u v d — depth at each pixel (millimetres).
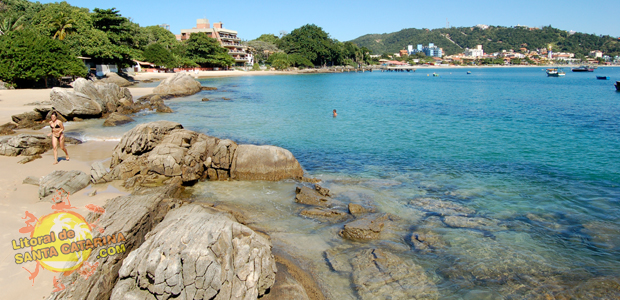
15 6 81188
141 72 91875
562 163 17859
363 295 7527
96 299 6500
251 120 30641
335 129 27234
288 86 75688
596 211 11961
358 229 9922
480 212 11836
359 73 167750
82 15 66688
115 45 65750
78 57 57344
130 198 10148
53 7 70688
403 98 52469
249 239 7086
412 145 22078
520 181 15102
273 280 7047
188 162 14266
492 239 9992
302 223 10844
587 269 8602
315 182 14719
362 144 22281
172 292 6023
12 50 44031
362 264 8602
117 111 31656
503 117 33625
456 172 16453
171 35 118312
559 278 8234
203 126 27344
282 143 22391
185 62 105812
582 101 46750
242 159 14867
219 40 135625
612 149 20625
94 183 13492
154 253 6223
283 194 13289
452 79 116750
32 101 33906
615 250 9461
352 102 46500
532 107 41000
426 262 8797
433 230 10484
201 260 6176
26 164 15539
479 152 20266
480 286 7902
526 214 11703
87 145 19766
